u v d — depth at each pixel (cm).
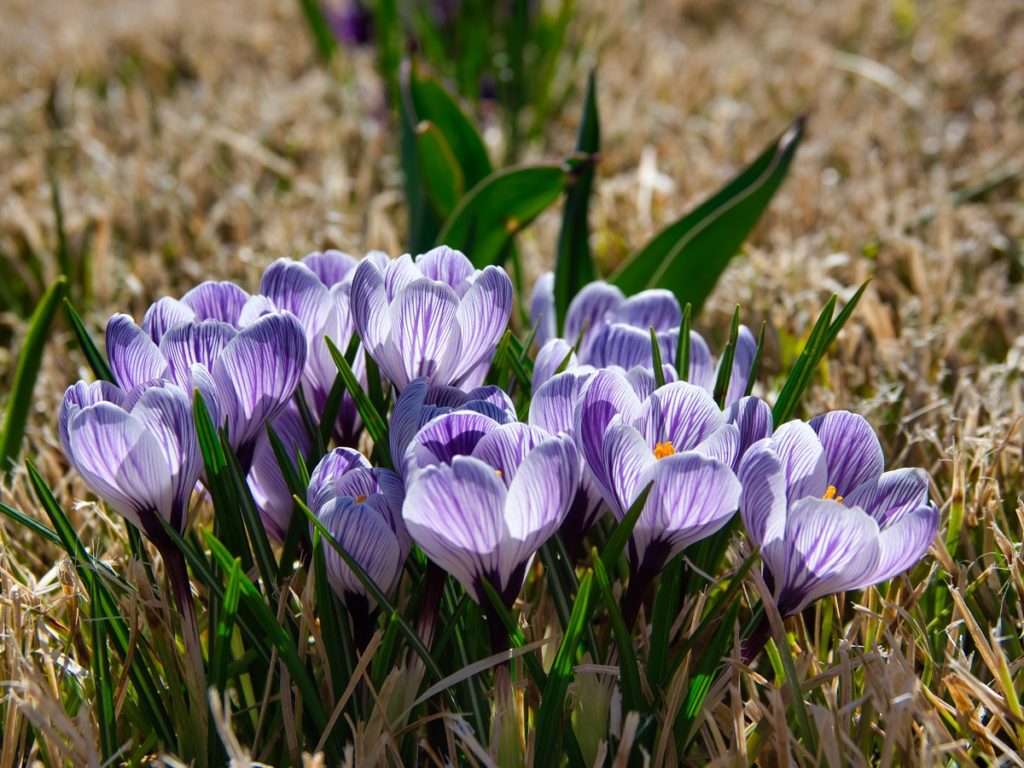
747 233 110
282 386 84
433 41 205
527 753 82
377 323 84
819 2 304
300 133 203
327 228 150
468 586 80
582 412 81
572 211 108
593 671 82
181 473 82
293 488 85
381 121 207
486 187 106
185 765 83
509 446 80
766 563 82
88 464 81
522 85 204
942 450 98
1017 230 156
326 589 82
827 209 159
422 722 82
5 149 201
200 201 172
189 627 83
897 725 81
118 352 84
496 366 88
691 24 305
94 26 293
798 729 85
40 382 117
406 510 78
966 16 275
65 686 87
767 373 115
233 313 88
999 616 91
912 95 221
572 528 85
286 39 285
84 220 153
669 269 110
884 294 135
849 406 104
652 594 91
